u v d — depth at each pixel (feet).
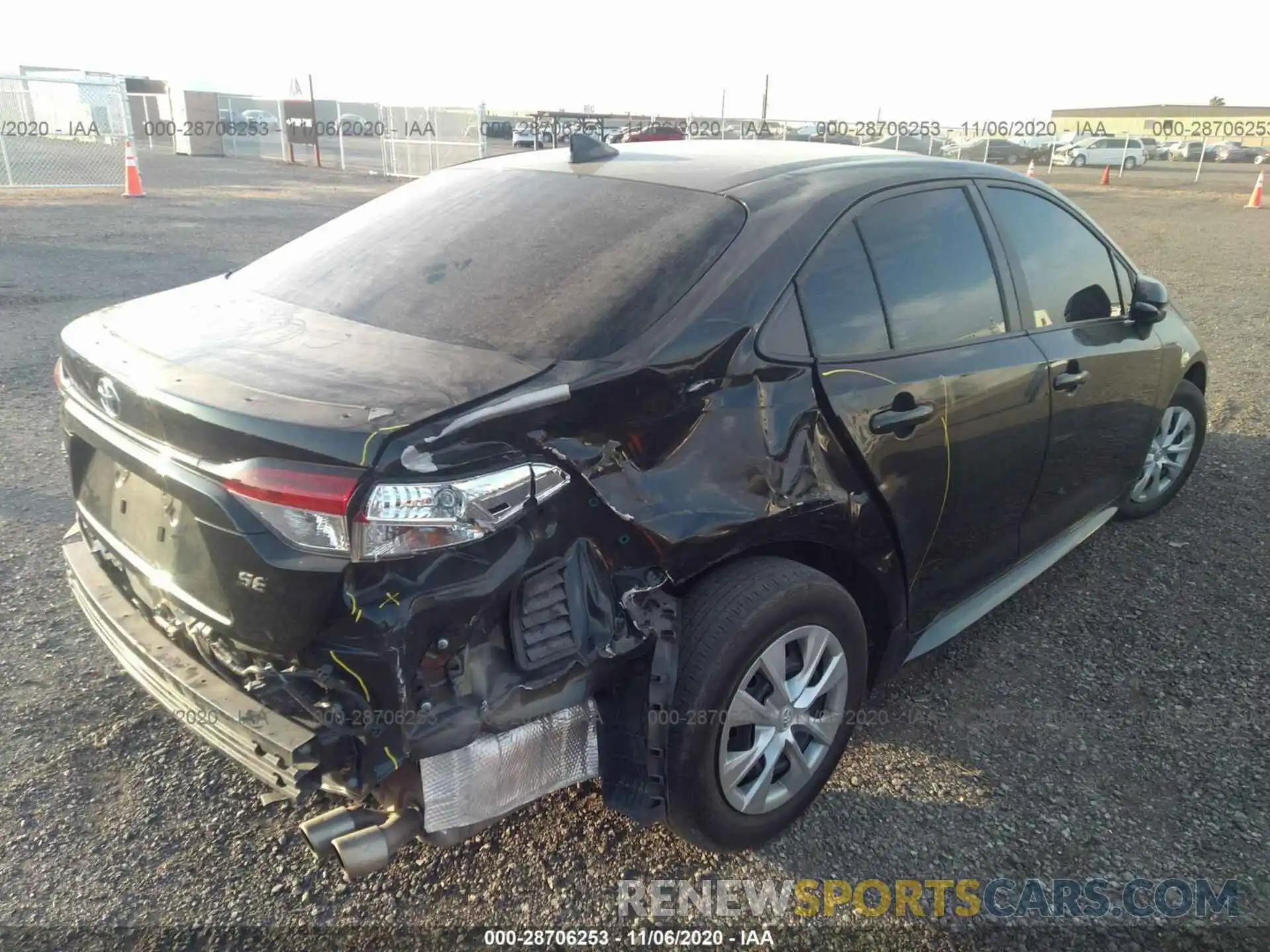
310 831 6.63
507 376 7.30
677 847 8.84
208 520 6.72
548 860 8.64
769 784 8.63
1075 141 140.56
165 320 8.85
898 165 10.71
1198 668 11.89
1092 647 12.34
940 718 10.83
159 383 7.19
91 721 10.23
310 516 6.30
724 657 7.80
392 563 6.37
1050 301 11.96
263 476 6.40
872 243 9.69
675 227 9.04
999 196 11.59
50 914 7.84
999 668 11.84
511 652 7.00
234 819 8.96
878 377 9.23
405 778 6.81
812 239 9.05
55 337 24.85
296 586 6.40
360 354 7.77
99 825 8.81
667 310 8.08
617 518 7.36
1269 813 9.43
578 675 7.26
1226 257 46.50
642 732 7.72
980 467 10.51
